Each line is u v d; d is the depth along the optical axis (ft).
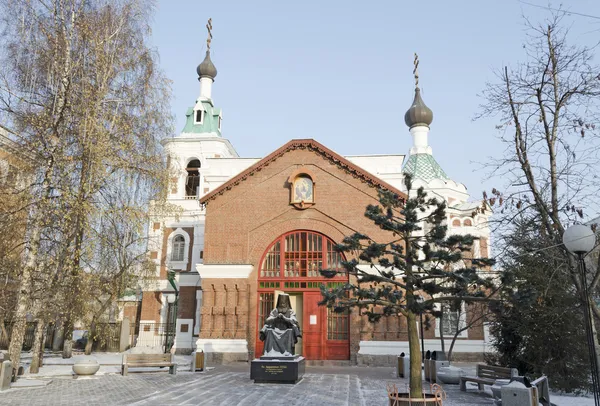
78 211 58.65
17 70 63.31
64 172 59.98
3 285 62.49
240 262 91.81
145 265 87.66
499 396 46.93
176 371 68.49
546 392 44.73
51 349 114.93
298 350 91.71
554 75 50.98
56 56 63.77
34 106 63.93
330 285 88.79
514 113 51.29
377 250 42.88
